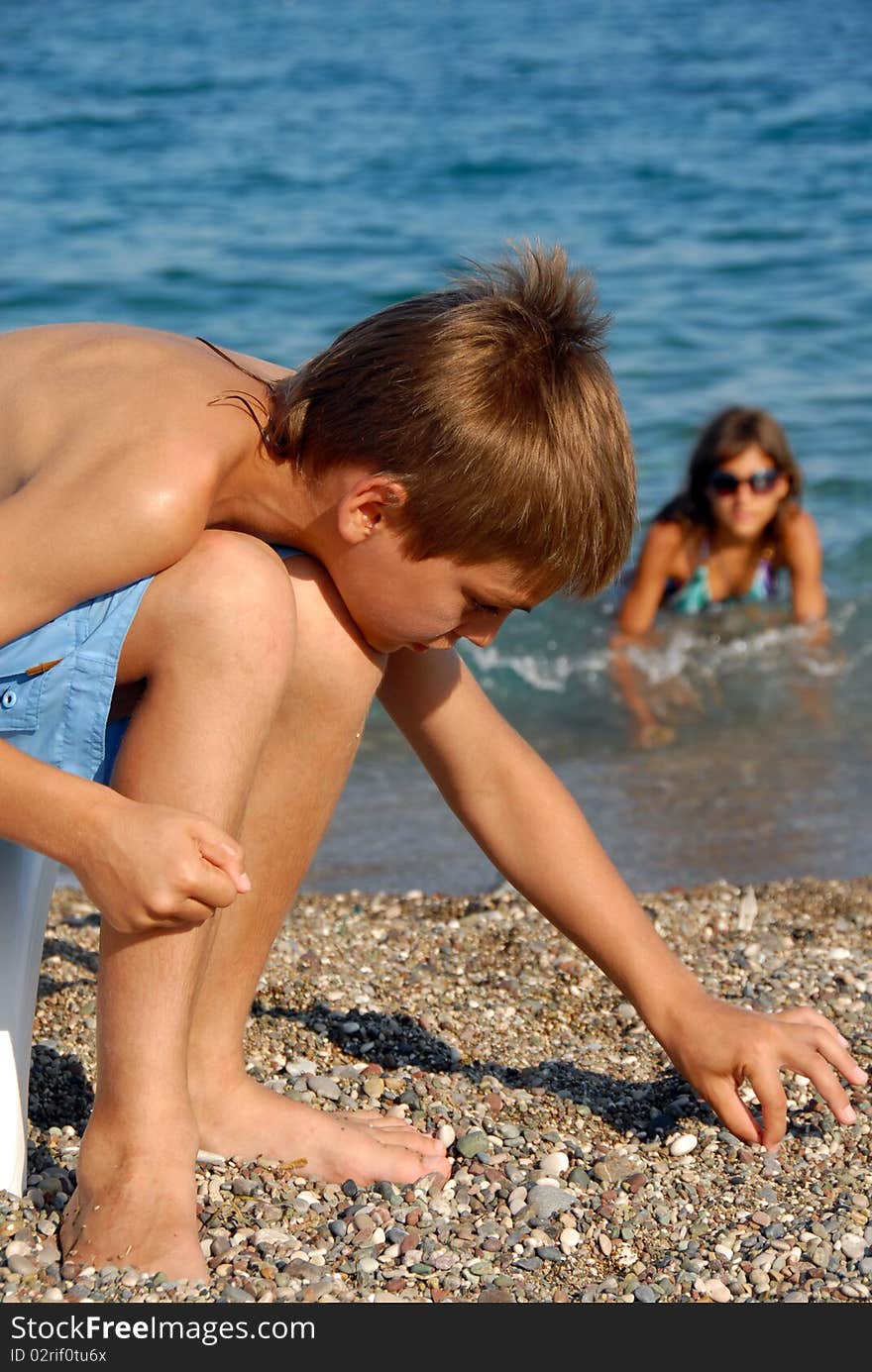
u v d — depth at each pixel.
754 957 2.94
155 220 12.16
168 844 1.61
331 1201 1.95
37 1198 1.85
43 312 9.62
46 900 1.97
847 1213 1.98
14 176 13.82
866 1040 2.52
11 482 1.82
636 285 10.59
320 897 3.41
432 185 13.72
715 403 8.15
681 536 5.76
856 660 5.46
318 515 1.84
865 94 18.39
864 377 8.59
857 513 6.85
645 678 5.27
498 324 1.80
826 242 11.70
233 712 1.70
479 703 2.18
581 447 1.78
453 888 3.61
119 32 24.64
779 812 4.11
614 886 2.18
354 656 1.92
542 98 18.55
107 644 1.74
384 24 26.09
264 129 16.41
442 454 1.73
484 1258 1.83
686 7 29.20
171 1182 1.72
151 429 1.75
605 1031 2.58
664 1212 1.97
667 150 15.35
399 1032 2.53
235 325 9.39
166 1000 1.71
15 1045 1.84
